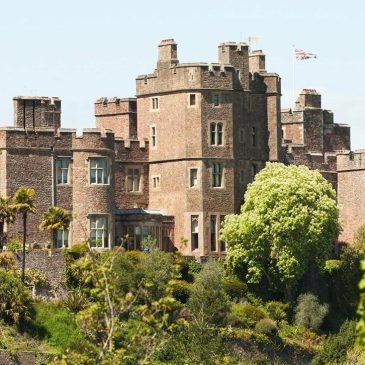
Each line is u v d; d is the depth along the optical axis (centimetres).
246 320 13700
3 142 14338
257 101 15812
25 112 14838
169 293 7681
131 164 15425
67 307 12950
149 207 15525
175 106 15412
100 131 14638
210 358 11875
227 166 15425
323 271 14975
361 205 16362
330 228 14738
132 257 13638
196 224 15262
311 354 13775
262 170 15075
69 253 13512
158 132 15525
